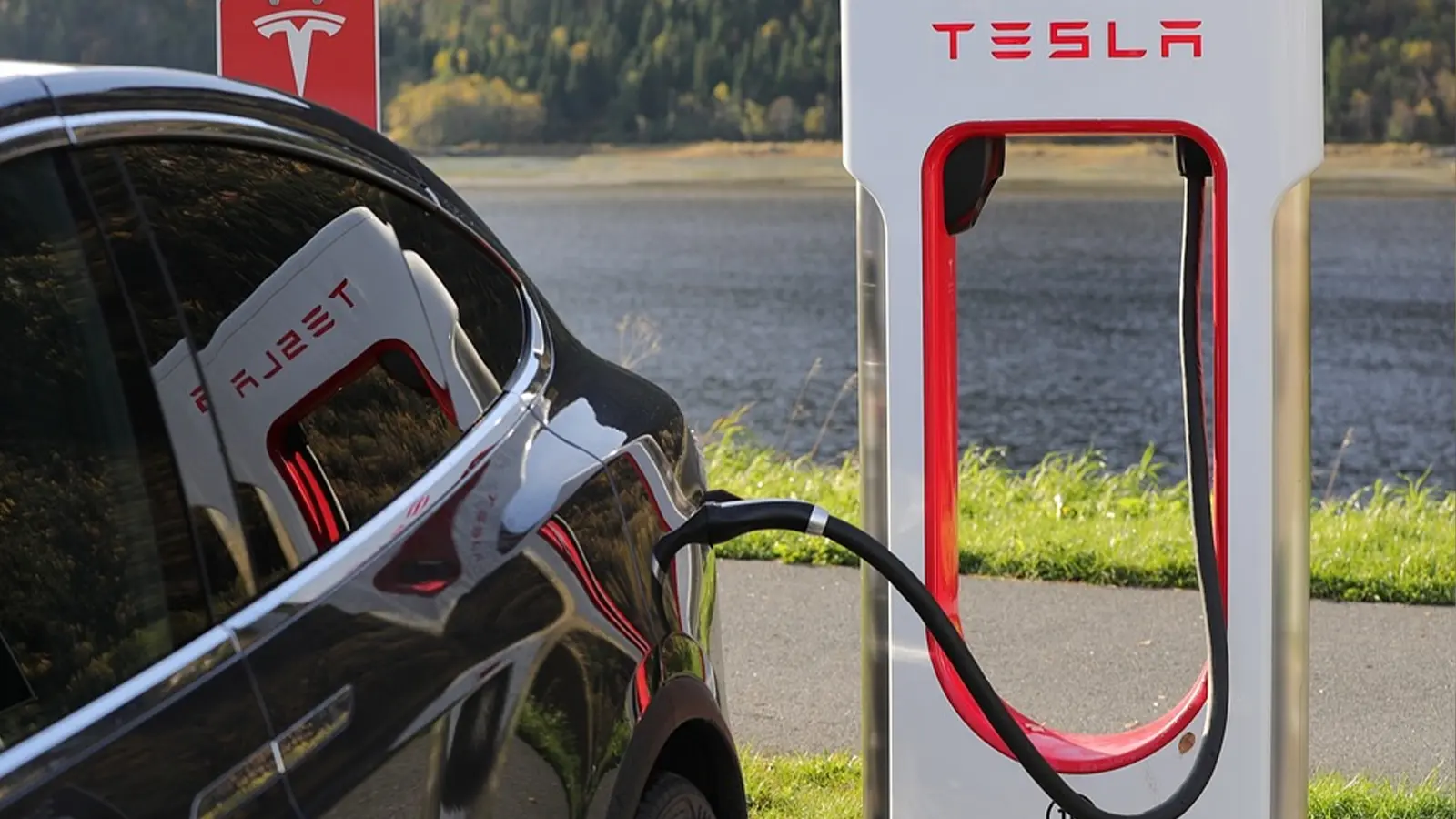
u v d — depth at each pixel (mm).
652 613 2691
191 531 1937
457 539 2307
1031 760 3094
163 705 1793
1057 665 5770
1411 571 6719
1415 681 5578
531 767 2279
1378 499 8602
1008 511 8297
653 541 2781
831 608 6414
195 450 1982
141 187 2043
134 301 1976
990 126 3146
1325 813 4348
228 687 1862
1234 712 3250
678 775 2824
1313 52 3105
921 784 3365
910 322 3234
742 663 5750
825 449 16312
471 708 2186
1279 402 3172
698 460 3141
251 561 1992
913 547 3297
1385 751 4949
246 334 2127
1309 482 3240
